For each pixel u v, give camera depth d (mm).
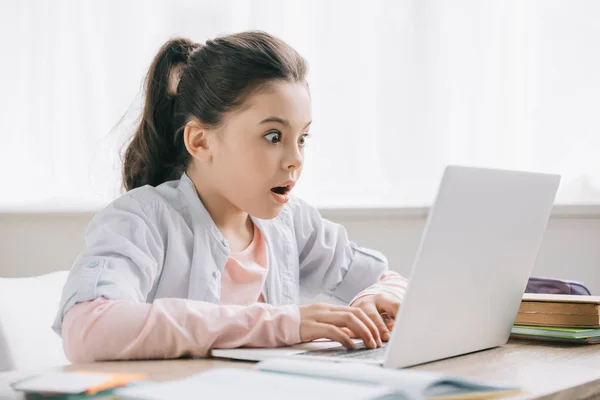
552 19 2158
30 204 2109
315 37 2275
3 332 1406
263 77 1278
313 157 2295
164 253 1290
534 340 1163
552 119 2156
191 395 639
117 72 2166
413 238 2205
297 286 1557
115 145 2137
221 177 1327
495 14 2203
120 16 2166
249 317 986
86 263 1104
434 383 678
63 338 1002
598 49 2121
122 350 937
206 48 1384
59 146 2158
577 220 2125
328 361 878
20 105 2141
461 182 862
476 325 1011
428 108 2248
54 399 672
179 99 1425
